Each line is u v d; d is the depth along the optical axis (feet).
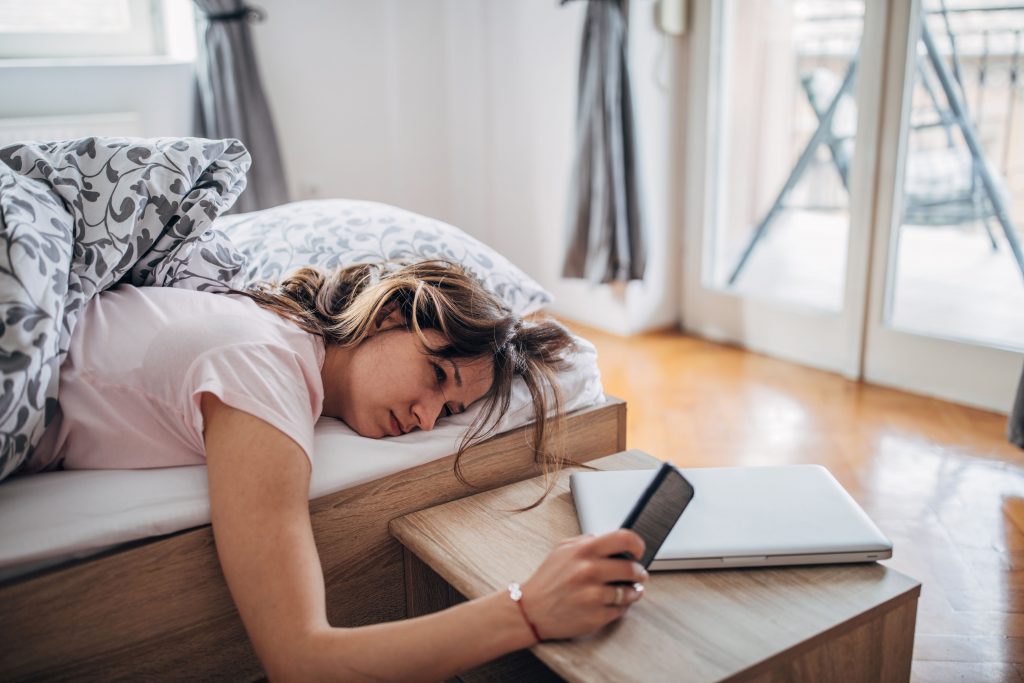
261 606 3.00
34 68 9.33
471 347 3.96
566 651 2.87
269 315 3.99
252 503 3.12
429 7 11.83
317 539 3.73
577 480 3.95
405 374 3.85
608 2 9.41
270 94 11.05
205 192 4.33
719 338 10.64
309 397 3.67
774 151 10.68
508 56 11.39
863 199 8.71
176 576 3.39
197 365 3.39
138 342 3.59
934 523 6.06
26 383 3.26
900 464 7.01
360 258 5.25
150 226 4.11
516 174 11.73
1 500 3.36
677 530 3.42
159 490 3.46
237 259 4.59
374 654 2.88
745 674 2.79
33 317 3.31
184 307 3.80
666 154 10.48
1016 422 7.13
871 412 8.16
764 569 3.34
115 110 9.87
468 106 12.03
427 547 3.59
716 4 9.89
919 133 8.34
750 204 10.78
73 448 3.63
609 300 10.89
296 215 5.67
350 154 11.85
